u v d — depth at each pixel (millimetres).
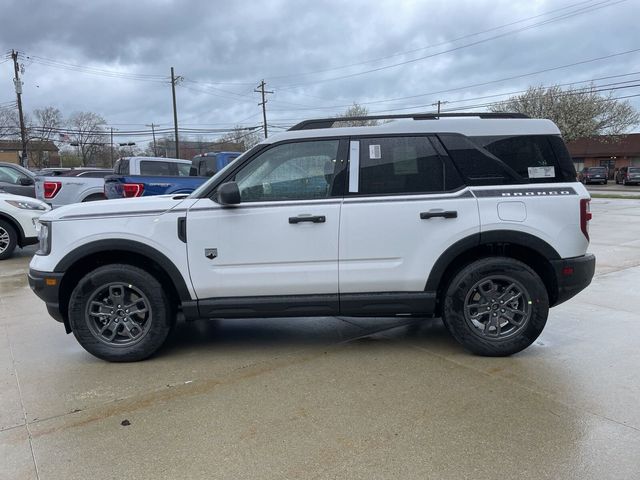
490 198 4039
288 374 3902
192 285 4086
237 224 4035
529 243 4027
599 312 5441
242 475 2631
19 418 3256
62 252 4055
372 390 3588
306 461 2744
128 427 3127
